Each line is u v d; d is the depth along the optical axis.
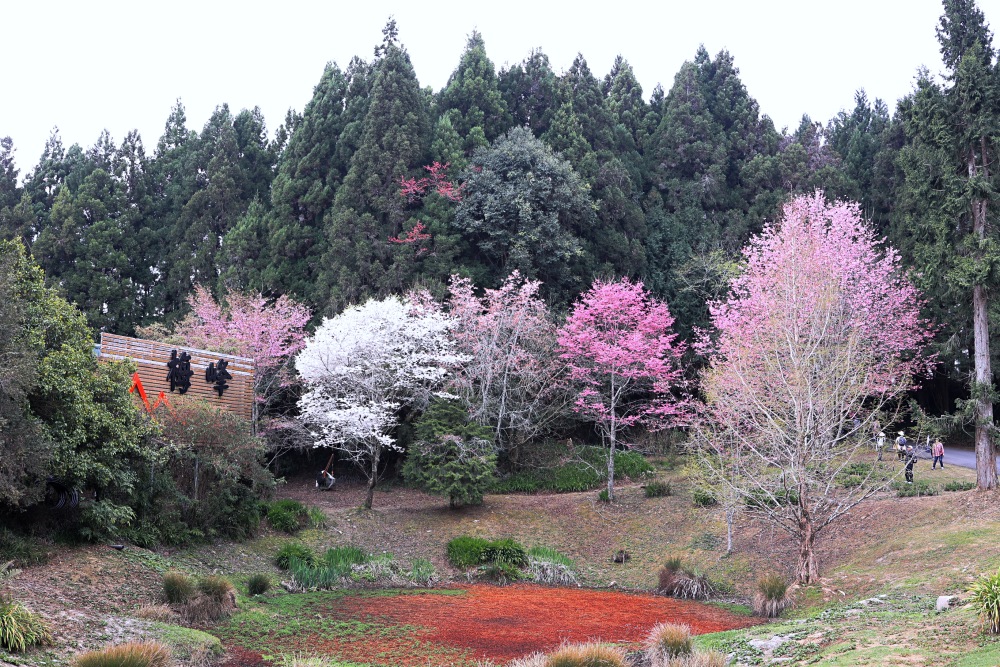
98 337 38.06
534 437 32.38
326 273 34.50
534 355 29.59
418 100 39.19
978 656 8.83
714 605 18.16
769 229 33.12
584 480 30.03
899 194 38.28
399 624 15.02
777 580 17.20
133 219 42.78
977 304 20.88
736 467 21.61
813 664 9.96
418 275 33.50
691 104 46.25
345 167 39.03
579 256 35.75
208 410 19.91
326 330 26.50
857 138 48.81
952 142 21.42
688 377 34.53
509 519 26.16
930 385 38.66
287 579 18.47
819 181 42.75
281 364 30.78
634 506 26.92
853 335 21.06
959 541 17.58
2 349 13.26
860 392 20.64
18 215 42.75
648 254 39.66
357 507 26.50
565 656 9.60
